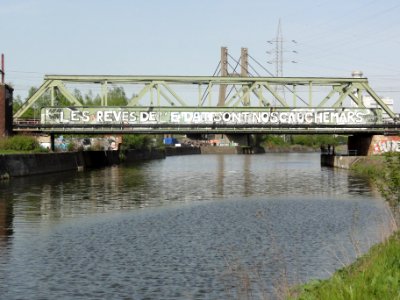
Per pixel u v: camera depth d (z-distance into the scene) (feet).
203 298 59.98
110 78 252.83
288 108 254.47
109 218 115.03
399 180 74.54
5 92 241.76
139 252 81.97
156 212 124.57
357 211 124.77
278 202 144.05
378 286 41.37
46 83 253.85
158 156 515.91
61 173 246.88
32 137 250.16
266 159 481.87
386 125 254.68
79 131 251.80
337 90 261.03
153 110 252.21
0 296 60.59
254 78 255.09
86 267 72.95
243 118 253.03
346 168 282.56
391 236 68.90
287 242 89.20
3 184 185.06
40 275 68.95
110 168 307.17
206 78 252.62
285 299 49.21
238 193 168.25
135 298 60.18
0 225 104.99
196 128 249.96
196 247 85.51
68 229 101.30
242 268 72.02
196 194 164.86
